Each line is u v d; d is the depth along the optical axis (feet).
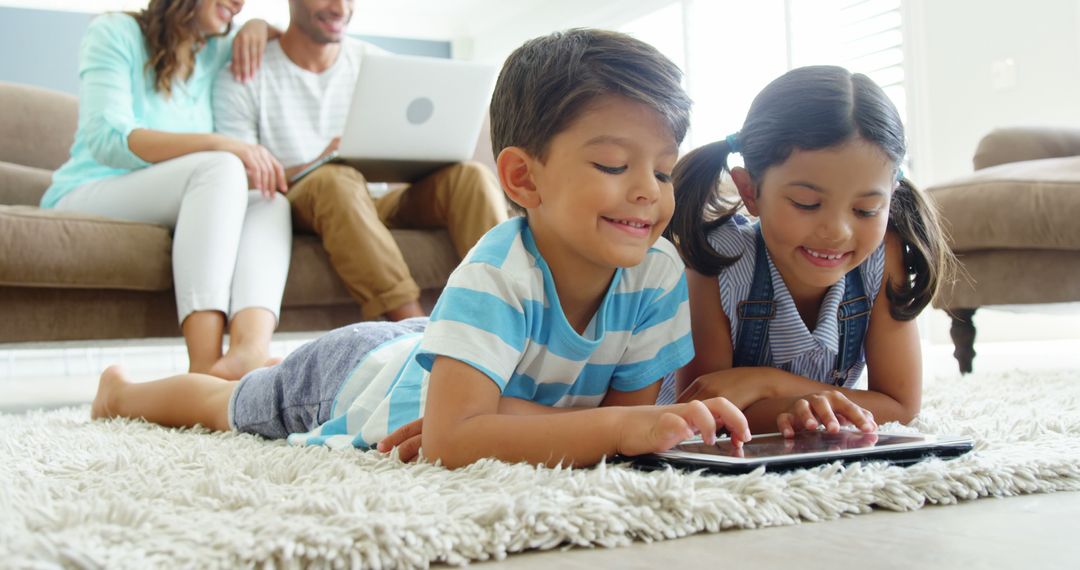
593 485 2.33
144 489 2.57
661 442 2.66
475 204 7.66
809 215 3.32
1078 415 4.04
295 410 4.04
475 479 2.59
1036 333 13.79
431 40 26.02
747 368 3.78
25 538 1.81
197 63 8.05
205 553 1.83
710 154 3.76
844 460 2.70
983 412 4.42
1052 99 12.88
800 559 1.95
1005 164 9.23
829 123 3.21
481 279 3.00
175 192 6.81
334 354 3.92
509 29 24.98
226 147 7.04
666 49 21.11
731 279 3.84
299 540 1.89
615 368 3.43
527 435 2.83
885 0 15.44
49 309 6.77
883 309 3.89
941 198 8.08
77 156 7.84
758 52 18.33
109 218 6.82
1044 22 12.91
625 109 2.83
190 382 4.79
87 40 7.53
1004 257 7.88
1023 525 2.23
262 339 6.39
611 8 21.65
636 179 2.86
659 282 3.36
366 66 6.97
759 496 2.36
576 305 3.24
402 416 3.41
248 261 6.65
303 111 8.45
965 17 13.92
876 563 1.90
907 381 3.93
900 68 15.19
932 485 2.52
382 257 7.18
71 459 3.40
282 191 7.29
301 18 8.28
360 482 2.54
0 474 3.07
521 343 3.07
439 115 7.45
